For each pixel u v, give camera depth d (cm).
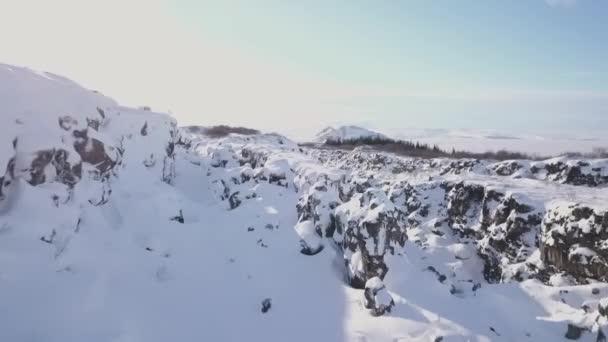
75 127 878
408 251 1242
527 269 1051
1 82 759
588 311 680
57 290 602
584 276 866
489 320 659
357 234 821
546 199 1163
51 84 889
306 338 622
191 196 1470
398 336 602
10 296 555
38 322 537
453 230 1525
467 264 1290
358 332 621
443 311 674
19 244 630
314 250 929
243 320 683
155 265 813
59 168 786
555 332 638
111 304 631
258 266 882
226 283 809
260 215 1193
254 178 1509
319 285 804
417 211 1684
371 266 774
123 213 966
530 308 731
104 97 1223
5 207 673
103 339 543
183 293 747
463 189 1556
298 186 1404
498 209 1276
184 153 1828
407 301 697
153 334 604
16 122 732
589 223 882
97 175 922
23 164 715
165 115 1496
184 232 1004
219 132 4072
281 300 747
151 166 1314
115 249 807
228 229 1098
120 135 1155
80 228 792
